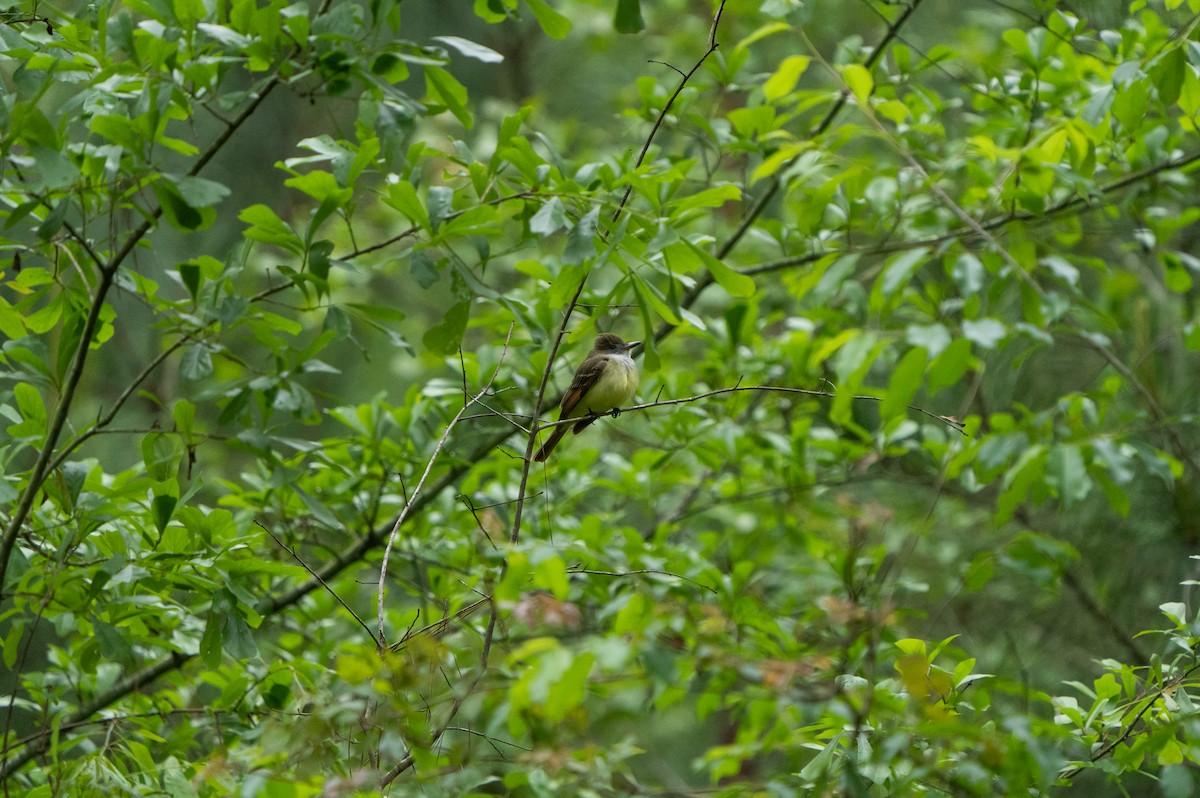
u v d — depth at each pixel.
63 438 14.52
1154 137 11.83
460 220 8.68
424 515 12.63
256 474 12.99
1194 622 8.20
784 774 7.07
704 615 5.88
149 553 8.97
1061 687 13.38
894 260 7.00
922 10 19.12
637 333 17.20
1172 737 7.27
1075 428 10.39
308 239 8.70
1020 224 10.48
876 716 6.73
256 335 9.40
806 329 13.51
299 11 8.83
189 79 8.58
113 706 10.75
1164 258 11.95
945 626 14.38
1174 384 13.53
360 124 9.28
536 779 6.33
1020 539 8.80
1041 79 12.28
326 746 6.11
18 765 9.77
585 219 8.08
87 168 8.28
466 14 22.70
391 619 12.01
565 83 23.81
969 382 14.93
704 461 13.48
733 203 18.31
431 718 6.27
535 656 5.31
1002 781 6.68
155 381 19.64
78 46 8.80
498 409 12.91
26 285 9.10
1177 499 12.84
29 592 9.00
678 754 21.02
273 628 12.96
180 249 19.73
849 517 7.21
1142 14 11.42
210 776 6.14
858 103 9.20
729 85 13.35
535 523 13.11
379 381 22.16
